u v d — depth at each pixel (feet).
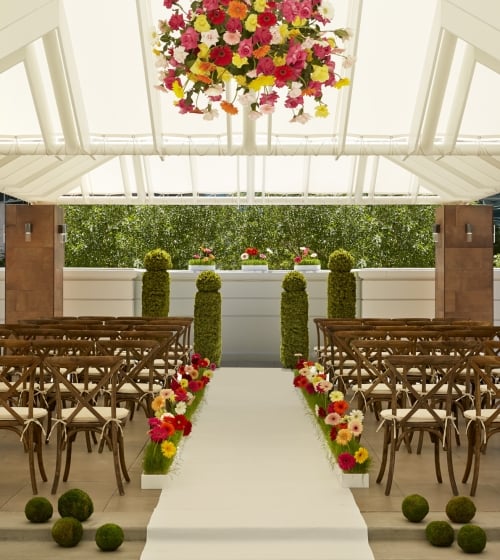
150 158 52.06
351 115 42.65
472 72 34.65
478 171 43.86
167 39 17.13
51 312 49.78
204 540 16.43
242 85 16.51
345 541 16.47
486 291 50.62
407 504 16.98
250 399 35.06
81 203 53.88
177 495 18.97
